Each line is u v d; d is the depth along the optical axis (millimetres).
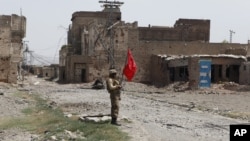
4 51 56406
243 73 55594
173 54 71000
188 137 16188
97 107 28406
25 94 41344
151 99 38188
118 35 68562
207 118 23109
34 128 20297
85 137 16516
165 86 60281
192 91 51500
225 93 48469
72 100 34594
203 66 53844
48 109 27078
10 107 28984
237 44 73375
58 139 16562
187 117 23344
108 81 18234
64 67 80312
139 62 69812
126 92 49750
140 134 16234
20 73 71250
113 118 18266
